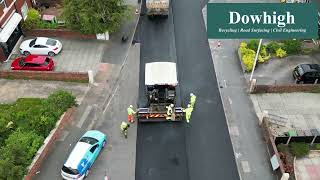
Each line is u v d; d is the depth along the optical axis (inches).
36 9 1752.0
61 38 1653.5
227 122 1344.7
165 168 1221.1
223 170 1216.2
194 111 1376.7
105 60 1553.9
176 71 1432.1
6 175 1077.8
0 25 1494.8
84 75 1453.0
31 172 1167.0
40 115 1278.3
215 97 1422.2
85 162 1170.6
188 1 1846.7
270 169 1216.2
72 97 1352.1
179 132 1316.4
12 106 1379.2
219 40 1643.7
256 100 1414.9
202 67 1530.5
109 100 1409.9
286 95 1432.1
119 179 1189.1
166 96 1331.2
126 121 1342.3
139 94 1427.2
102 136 1251.8
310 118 1357.0
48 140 1243.8
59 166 1218.6
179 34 1674.5
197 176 1203.2
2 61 1549.0
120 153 1256.2
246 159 1242.6
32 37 1662.2
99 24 1551.4
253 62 1494.8
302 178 1193.4
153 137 1300.4
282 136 1256.8
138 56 1573.6
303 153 1232.8
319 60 1565.0
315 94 1435.8
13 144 1147.9
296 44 1578.5
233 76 1497.3
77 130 1316.4
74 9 1545.3
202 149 1269.7
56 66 1529.3
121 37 1652.3
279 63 1551.4
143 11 1792.6
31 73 1464.1
